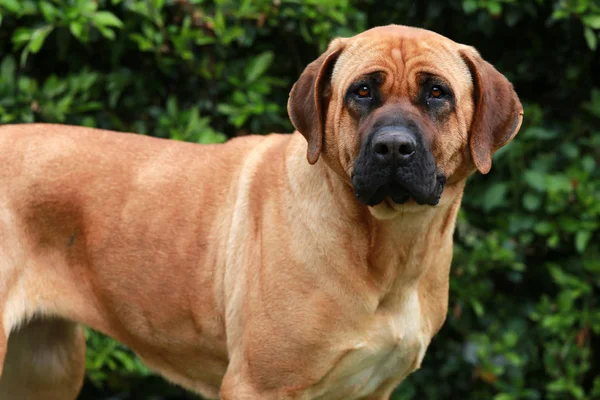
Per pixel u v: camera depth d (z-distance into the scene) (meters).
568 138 6.34
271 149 4.34
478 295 6.20
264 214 4.14
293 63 6.32
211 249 4.32
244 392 4.11
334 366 4.07
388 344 4.13
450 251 4.33
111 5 5.81
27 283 4.38
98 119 6.06
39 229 4.41
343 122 3.87
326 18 5.98
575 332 6.25
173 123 5.91
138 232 4.42
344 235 3.98
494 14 6.05
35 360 4.96
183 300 4.38
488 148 3.91
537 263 6.54
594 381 6.46
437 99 3.83
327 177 3.99
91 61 6.11
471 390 6.44
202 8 5.88
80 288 4.53
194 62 5.93
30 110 5.70
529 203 6.10
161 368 4.68
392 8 6.55
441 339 6.46
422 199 3.71
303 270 3.99
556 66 6.50
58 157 4.46
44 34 5.50
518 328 6.34
